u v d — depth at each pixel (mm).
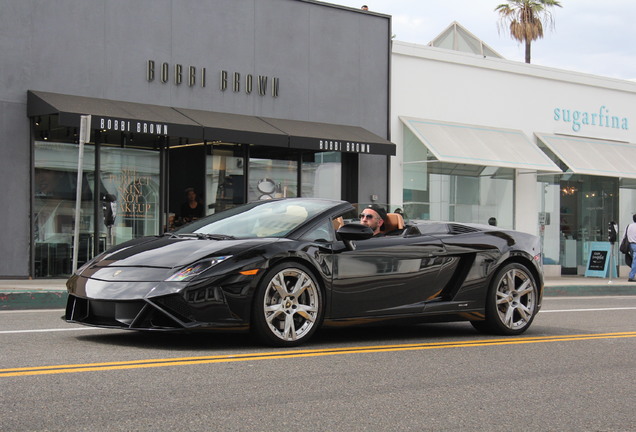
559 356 6270
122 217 15234
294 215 6730
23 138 14000
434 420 4008
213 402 4219
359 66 18469
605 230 22938
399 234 7086
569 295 16016
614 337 7562
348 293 6559
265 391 4547
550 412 4297
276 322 6230
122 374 4887
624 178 23188
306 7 17625
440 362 5797
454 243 7281
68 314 6230
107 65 14906
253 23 16797
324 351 6098
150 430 3605
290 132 16328
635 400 4684
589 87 23062
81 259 14742
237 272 5918
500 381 5125
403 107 19297
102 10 14859
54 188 14422
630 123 24094
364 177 18547
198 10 16031
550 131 22109
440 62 19969
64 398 4199
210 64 16172
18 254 13945
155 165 15680
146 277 5848
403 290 6914
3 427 3590
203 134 15000
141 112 14617
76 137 14656
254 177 17016
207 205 16312
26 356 5477
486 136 20250
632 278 19469
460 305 7262
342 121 18156
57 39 14367
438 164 19578
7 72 13875
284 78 17250
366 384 4863
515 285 7711
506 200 20828
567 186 22188
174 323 5820
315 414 4039
